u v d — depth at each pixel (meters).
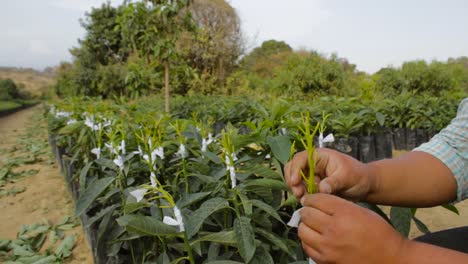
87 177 2.31
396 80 11.95
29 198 4.38
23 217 3.81
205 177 1.46
